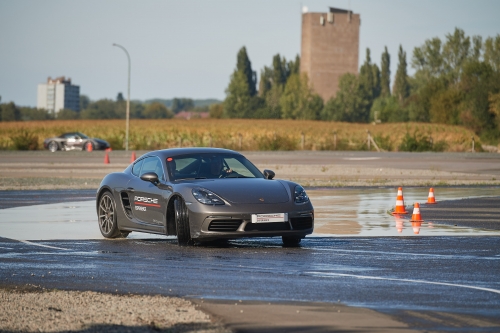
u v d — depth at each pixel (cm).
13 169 6288
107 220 2388
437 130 14850
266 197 2098
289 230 2086
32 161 7562
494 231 2472
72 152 9962
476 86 15712
